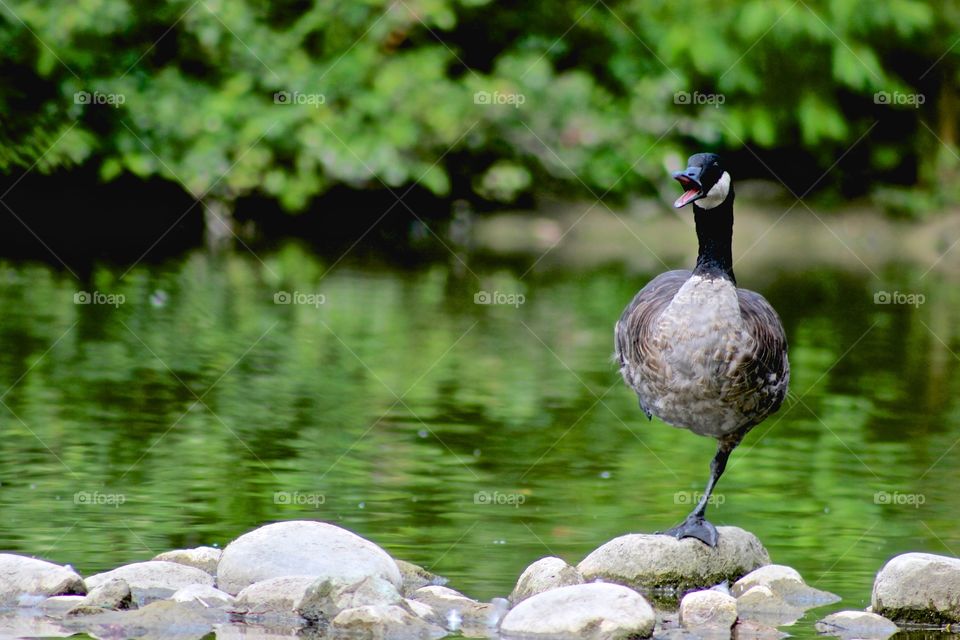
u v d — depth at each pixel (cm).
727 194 773
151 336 1401
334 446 991
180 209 2281
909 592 667
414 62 2327
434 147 2328
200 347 1353
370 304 1653
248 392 1164
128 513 811
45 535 765
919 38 2720
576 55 2492
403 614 638
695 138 2597
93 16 2128
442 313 1608
